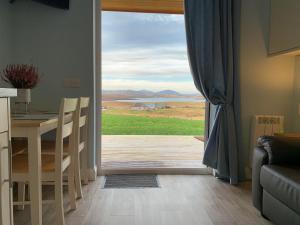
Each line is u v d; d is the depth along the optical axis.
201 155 3.93
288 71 2.98
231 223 1.90
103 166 3.18
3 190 1.04
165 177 2.92
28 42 2.66
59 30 2.67
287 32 2.58
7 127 1.06
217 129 2.82
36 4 2.64
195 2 2.72
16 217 1.96
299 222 1.52
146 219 1.93
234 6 2.74
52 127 1.83
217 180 2.85
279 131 2.87
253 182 2.10
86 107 2.47
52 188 2.52
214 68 2.76
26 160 1.83
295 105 2.95
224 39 2.74
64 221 1.86
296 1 2.44
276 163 1.87
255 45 2.92
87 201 2.24
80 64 2.70
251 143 2.91
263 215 1.98
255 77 2.95
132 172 3.01
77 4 2.67
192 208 2.14
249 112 2.97
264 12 2.91
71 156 2.02
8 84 2.47
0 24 2.40
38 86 2.69
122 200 2.28
